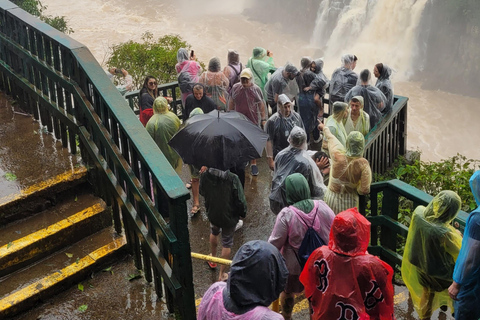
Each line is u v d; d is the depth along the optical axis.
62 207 4.49
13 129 5.21
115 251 4.28
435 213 4.07
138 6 57.78
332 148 5.54
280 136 6.77
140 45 15.21
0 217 4.21
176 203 3.32
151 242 3.83
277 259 2.73
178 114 9.27
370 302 3.42
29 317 3.83
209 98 7.10
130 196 4.11
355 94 8.06
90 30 50.22
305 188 4.18
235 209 5.16
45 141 5.03
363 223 3.37
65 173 4.55
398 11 41.75
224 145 4.85
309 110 8.59
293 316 4.96
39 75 5.08
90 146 4.36
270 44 50.28
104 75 4.20
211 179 5.05
